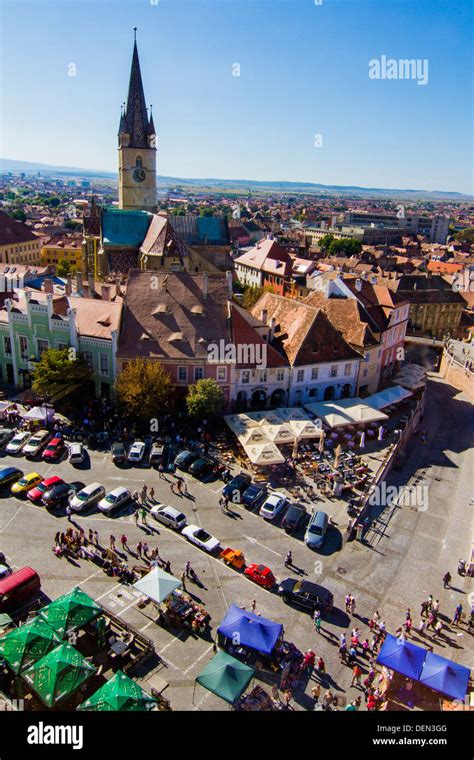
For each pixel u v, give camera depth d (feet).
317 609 136.36
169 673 116.37
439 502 194.59
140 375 211.82
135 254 378.73
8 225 511.81
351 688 116.26
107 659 118.52
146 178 440.04
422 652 117.70
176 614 129.18
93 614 119.03
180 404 232.53
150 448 205.87
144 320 233.76
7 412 218.38
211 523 168.04
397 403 273.33
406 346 407.23
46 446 199.11
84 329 232.73
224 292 246.47
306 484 193.16
